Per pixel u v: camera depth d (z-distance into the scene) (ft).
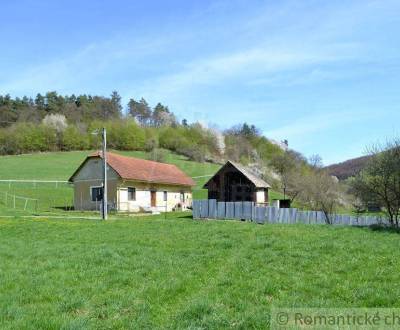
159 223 98.17
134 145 369.91
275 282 38.32
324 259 48.24
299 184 217.15
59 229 87.66
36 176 267.59
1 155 344.49
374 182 99.30
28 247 63.26
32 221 106.93
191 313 30.17
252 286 37.27
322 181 198.29
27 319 29.86
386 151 99.50
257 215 129.59
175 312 31.17
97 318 30.55
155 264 47.62
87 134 375.45
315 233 71.72
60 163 313.73
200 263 48.16
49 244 66.80
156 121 526.57
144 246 62.34
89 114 489.26
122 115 511.81
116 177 173.17
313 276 40.65
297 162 359.87
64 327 27.81
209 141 398.21
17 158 328.08
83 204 180.24
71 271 45.01
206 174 309.42
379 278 39.09
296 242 60.44
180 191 211.82
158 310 31.91
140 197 183.62
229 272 43.24
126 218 129.39
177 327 27.84
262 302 32.96
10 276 43.11
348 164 307.58
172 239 68.03
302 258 49.19
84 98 539.29
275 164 352.28
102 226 92.99
